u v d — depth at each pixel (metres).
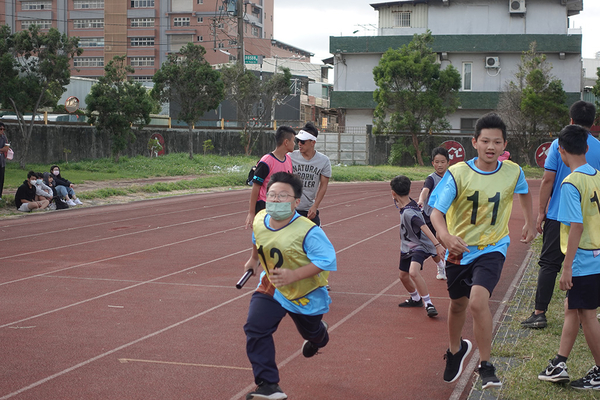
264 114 41.75
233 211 16.89
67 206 16.95
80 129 32.53
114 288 7.67
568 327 4.32
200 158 35.31
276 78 41.41
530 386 4.27
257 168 6.62
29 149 29.77
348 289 7.70
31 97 26.70
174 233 12.70
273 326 3.94
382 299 7.18
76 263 9.36
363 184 28.62
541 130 39.12
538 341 5.27
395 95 39.31
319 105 62.31
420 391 4.34
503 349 5.06
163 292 7.46
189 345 5.39
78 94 43.28
